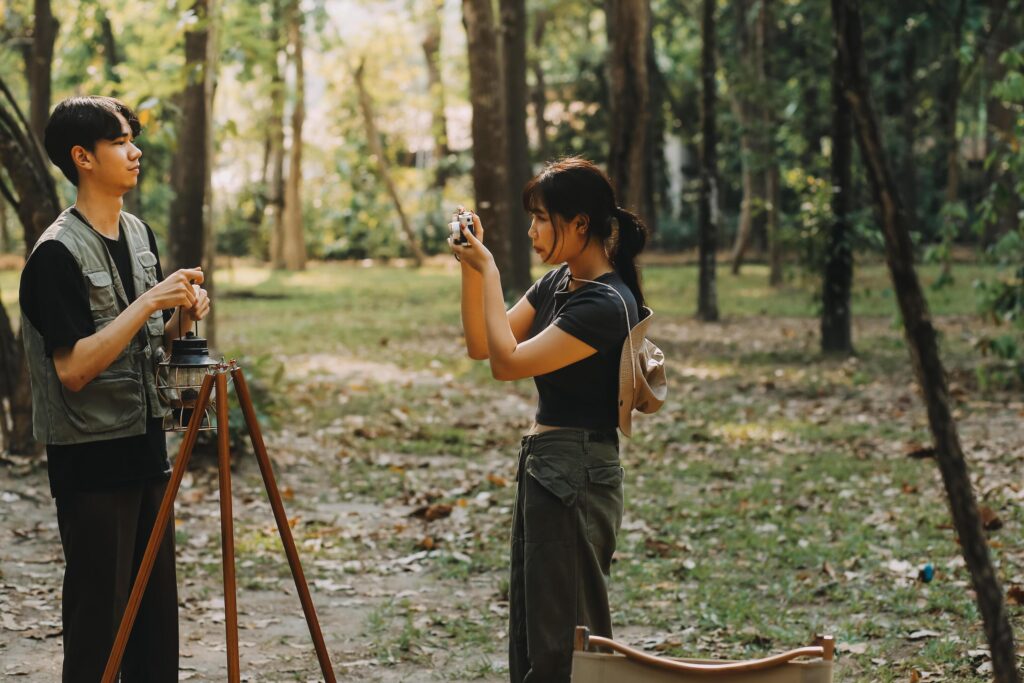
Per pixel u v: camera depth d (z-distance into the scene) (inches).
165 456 145.4
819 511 290.8
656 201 1566.2
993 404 430.3
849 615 213.2
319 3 627.5
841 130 567.2
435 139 1659.7
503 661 193.8
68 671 139.2
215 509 291.1
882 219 105.0
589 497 130.8
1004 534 258.7
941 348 580.1
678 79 1477.6
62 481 137.4
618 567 246.8
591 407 131.9
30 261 132.7
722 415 428.5
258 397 368.5
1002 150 445.4
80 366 129.2
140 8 518.3
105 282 135.8
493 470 343.3
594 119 1481.3
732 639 200.5
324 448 370.3
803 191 598.5
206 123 470.9
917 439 376.5
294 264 1331.2
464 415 432.5
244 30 485.7
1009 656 108.5
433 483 325.4
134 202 914.1
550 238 132.3
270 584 233.3
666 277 1130.7
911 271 105.3
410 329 712.4
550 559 130.6
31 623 206.2
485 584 237.8
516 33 754.2
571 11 1475.1
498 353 126.9
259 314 816.3
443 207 1587.1
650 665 109.9
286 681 183.2
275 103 632.4
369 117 1400.1
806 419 418.0
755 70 887.1
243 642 201.3
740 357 577.6
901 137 1135.0
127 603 136.3
